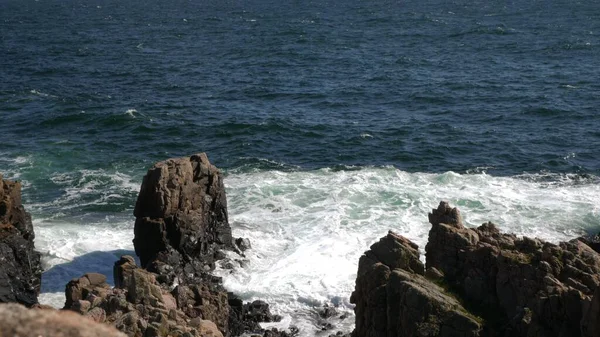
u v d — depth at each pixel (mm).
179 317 36594
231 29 197250
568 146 81188
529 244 38781
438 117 94938
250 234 57125
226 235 55094
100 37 182750
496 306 36875
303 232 57344
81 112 94625
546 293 34875
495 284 37531
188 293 41938
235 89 113438
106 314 35406
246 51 153625
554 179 70562
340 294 48625
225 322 42656
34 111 97750
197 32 191625
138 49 159500
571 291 34031
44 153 78062
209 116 95500
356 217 59781
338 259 53062
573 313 33719
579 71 125250
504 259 37250
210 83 118688
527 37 169125
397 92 110062
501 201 63469
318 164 75875
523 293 36094
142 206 52531
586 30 181000
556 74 122688
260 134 86375
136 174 72500
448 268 39625
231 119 92812
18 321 17219
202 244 53031
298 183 68250
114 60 144125
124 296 36875
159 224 51312
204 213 53906
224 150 80938
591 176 71438
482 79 119188
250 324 45062
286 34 182250
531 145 81562
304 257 53469
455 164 75688
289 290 49312
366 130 88062
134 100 105312
